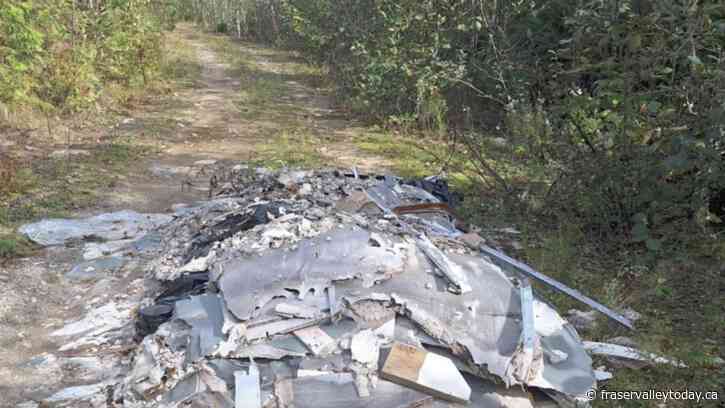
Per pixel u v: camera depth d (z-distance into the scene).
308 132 12.01
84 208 7.39
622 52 6.61
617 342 4.44
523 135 8.93
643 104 6.14
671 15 5.80
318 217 4.79
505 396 3.57
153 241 6.19
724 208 6.48
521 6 10.66
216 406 3.40
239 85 18.70
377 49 12.91
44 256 6.00
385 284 4.04
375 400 3.44
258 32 35.41
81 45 13.09
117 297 5.16
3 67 10.38
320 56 20.67
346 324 3.80
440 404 3.47
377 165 9.53
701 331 4.57
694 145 5.54
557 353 3.85
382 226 4.71
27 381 4.07
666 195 5.95
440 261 4.29
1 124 10.46
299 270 4.10
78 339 4.57
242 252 4.39
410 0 11.94
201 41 34.38
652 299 5.09
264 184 6.65
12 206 7.20
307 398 3.42
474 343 3.74
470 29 11.61
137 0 16.28
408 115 11.80
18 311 4.98
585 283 5.35
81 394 3.85
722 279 5.27
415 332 3.81
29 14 10.99
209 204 6.37
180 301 4.11
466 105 12.30
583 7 7.43
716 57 5.88
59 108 11.79
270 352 3.64
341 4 16.27
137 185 8.44
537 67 10.02
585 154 6.64
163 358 3.70
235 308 3.85
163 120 12.88
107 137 10.96
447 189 7.23
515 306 4.09
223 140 11.37
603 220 6.34
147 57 16.50
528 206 7.15
